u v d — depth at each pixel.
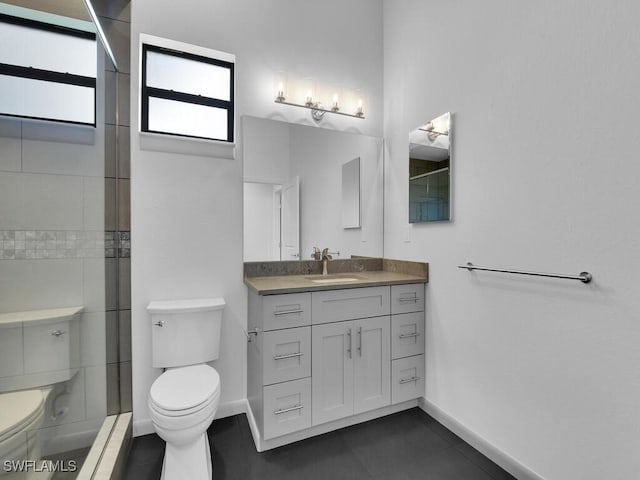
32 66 1.37
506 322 1.58
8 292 1.23
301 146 2.30
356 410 1.91
